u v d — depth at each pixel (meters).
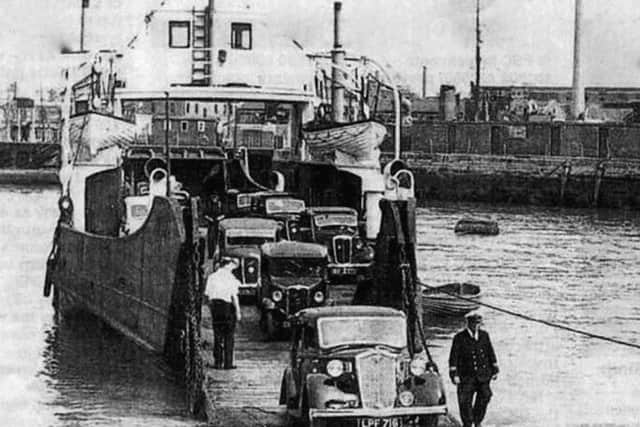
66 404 23.06
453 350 18.66
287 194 34.00
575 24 96.38
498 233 66.81
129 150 37.81
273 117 49.88
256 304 28.70
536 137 97.12
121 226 31.78
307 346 17.75
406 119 103.62
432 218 80.56
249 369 22.36
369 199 34.75
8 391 24.11
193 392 21.33
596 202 90.88
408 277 23.80
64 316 34.50
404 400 16.94
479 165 97.81
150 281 26.69
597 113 111.69
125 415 21.94
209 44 37.97
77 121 34.16
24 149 113.50
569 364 27.61
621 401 23.62
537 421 21.69
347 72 38.59
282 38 38.75
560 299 39.56
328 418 16.86
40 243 58.00
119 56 37.62
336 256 30.97
